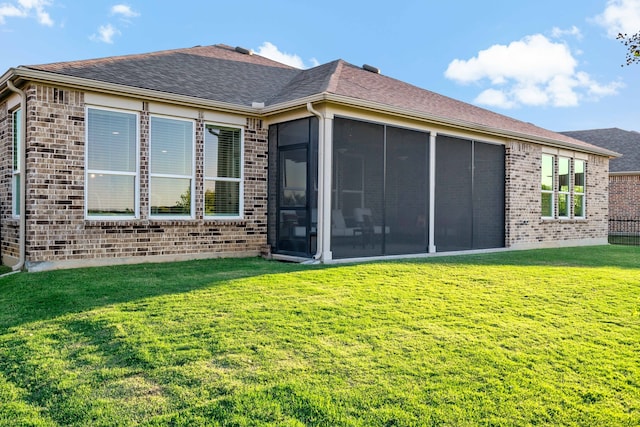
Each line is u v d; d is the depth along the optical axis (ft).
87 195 27.32
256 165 34.47
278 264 28.53
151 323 15.20
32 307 17.16
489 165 42.29
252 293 19.47
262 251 34.32
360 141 32.32
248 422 9.36
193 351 12.82
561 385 11.25
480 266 28.35
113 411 9.75
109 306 17.20
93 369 11.78
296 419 9.50
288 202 33.19
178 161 30.94
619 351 13.64
